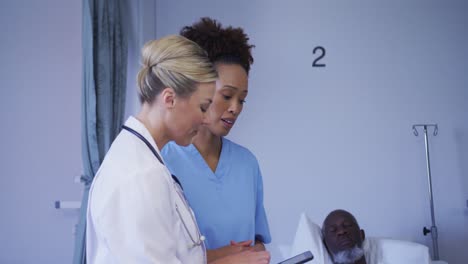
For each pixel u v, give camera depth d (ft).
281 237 8.28
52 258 7.00
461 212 8.25
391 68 8.45
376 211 8.30
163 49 2.28
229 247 2.92
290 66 8.46
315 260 6.56
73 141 7.12
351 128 8.40
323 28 8.50
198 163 3.22
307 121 8.42
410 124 8.38
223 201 3.21
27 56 7.09
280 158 8.38
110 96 6.03
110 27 6.17
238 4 8.50
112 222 1.99
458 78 8.40
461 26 8.45
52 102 7.12
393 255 6.82
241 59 3.12
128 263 1.93
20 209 7.00
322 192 8.34
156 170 2.14
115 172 2.11
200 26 3.12
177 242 2.28
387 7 8.50
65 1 7.17
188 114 2.32
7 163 7.00
